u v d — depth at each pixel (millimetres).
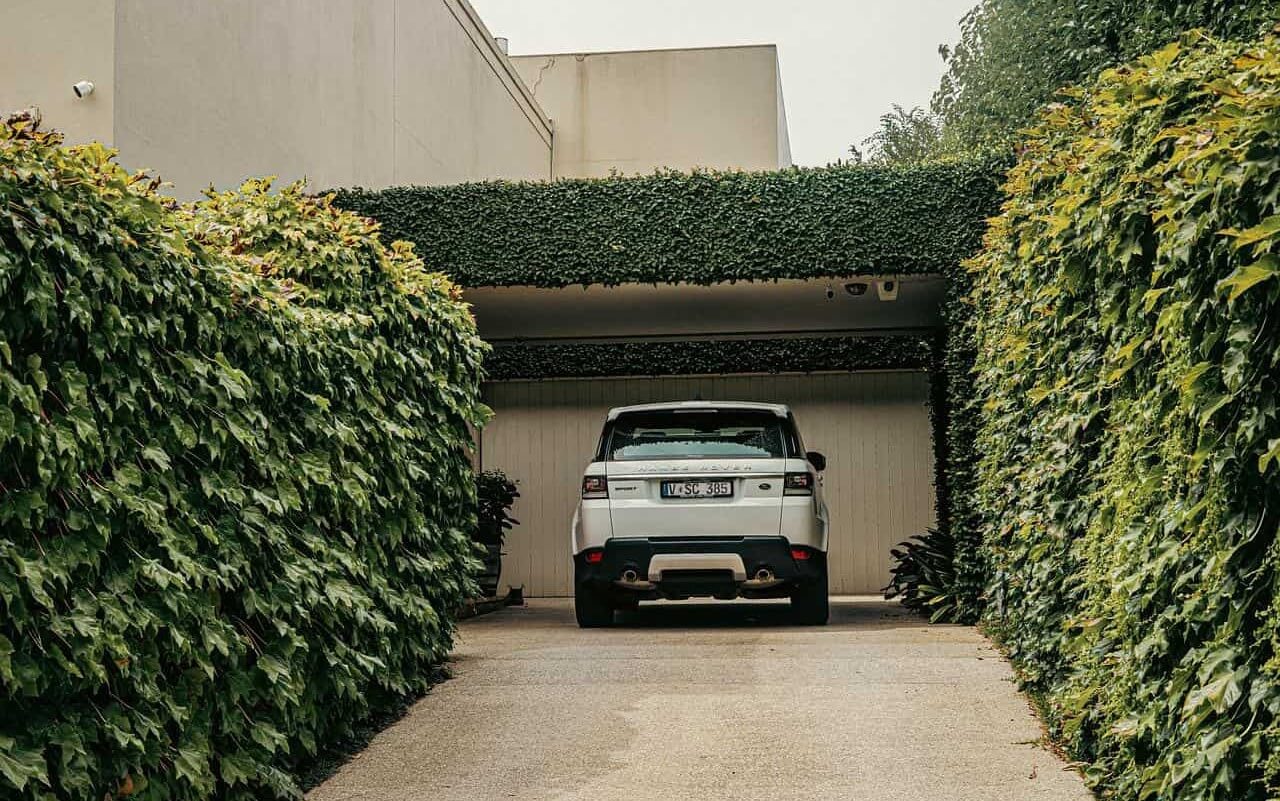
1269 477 3057
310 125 10703
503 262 10289
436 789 5109
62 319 3527
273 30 10047
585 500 9477
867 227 9930
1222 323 3254
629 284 10586
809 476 9414
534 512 15383
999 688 6703
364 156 11922
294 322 5176
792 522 9266
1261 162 3012
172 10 8586
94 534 3535
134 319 3891
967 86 15359
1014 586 6820
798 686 6863
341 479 5656
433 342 7203
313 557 5324
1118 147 4199
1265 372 3086
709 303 11906
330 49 11172
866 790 4938
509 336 14219
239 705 4645
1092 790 4805
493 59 16672
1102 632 4477
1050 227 5062
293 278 6145
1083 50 13273
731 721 6105
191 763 4031
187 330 4324
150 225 4098
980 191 9836
